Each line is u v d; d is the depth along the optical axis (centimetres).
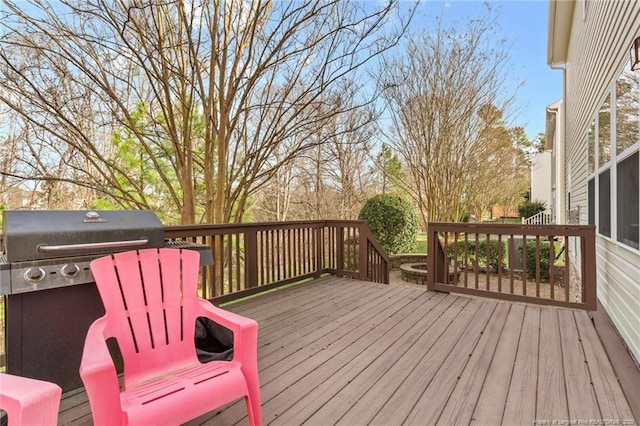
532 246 775
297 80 570
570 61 800
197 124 621
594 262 364
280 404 201
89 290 214
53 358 201
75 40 461
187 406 151
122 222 223
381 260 594
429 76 900
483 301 411
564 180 974
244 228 428
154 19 412
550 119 1162
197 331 238
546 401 203
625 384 221
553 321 340
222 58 454
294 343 289
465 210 1061
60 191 689
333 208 1332
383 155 1140
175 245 250
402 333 311
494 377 231
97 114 600
